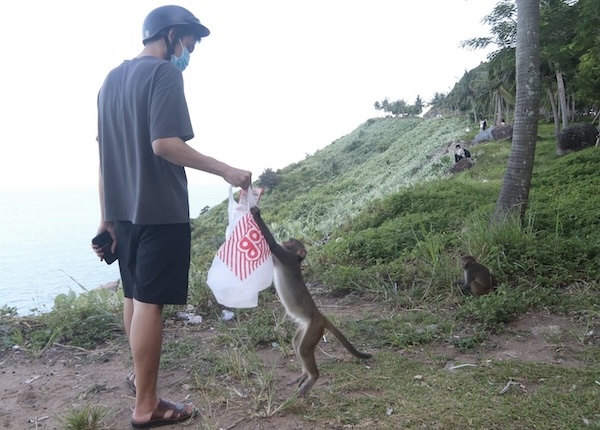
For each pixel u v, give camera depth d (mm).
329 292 6176
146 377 3104
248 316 5297
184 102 3008
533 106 7918
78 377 3984
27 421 3316
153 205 3023
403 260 7043
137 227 3107
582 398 3205
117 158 3262
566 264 6066
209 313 5453
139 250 3109
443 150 34312
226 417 3225
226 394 3494
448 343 4320
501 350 4168
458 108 59906
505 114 43188
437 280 5824
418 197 13273
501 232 6777
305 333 3438
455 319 4824
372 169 46438
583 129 22266
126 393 3674
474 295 5414
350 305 5680
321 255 8102
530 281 5762
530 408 3115
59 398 3631
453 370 3756
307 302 3447
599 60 17625
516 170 8031
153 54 3260
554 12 17359
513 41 20875
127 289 3486
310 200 36969
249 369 3838
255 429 3062
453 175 22312
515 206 7938
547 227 8219
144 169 3025
